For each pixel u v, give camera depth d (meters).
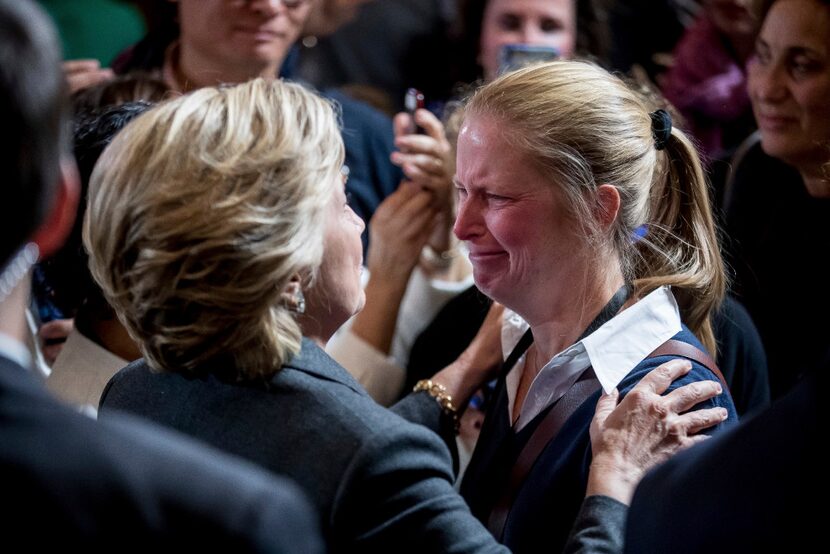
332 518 3.44
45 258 4.77
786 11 5.96
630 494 3.87
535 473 4.33
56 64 2.56
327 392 3.61
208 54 7.60
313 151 3.58
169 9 7.93
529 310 4.52
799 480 2.87
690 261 4.62
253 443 3.57
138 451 2.54
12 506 2.38
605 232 4.36
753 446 2.99
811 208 6.36
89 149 4.75
